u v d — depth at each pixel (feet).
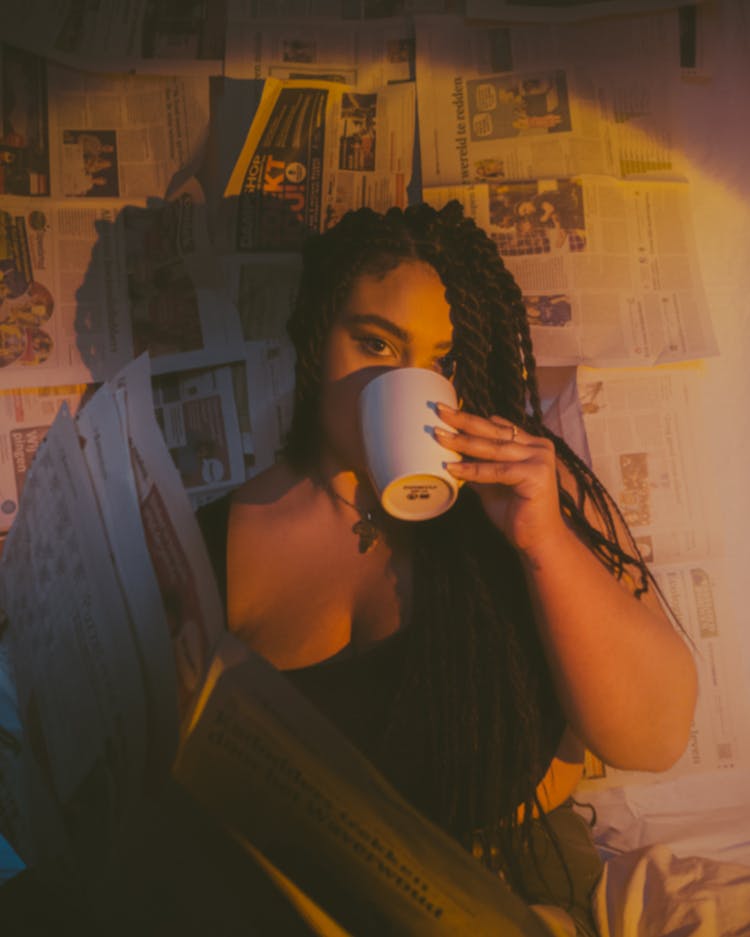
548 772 3.09
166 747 2.12
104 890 2.42
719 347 4.09
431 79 4.06
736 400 4.11
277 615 2.84
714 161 4.07
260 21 4.06
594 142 4.06
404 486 2.34
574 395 4.09
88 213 4.06
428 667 2.60
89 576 2.45
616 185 4.06
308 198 4.08
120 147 4.07
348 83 4.08
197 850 2.25
